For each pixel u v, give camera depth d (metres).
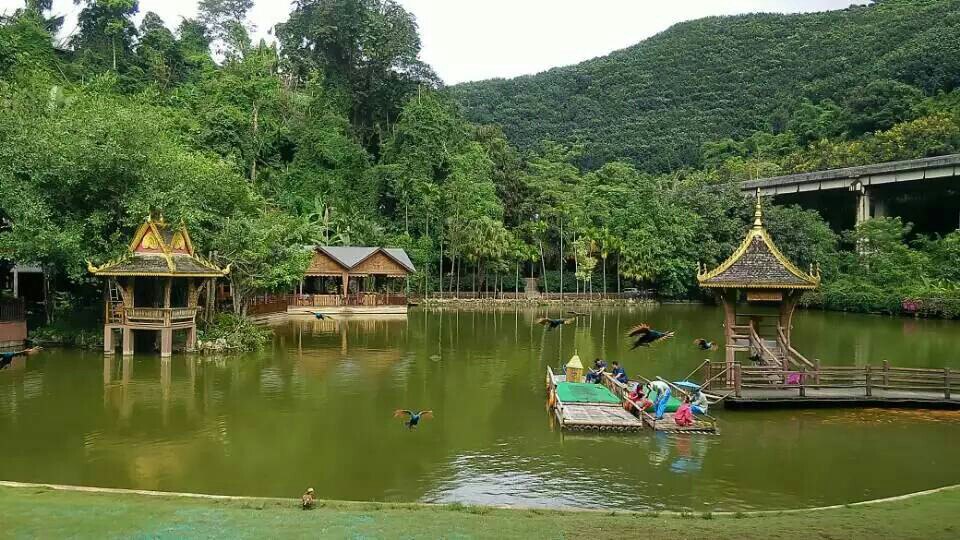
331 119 90.50
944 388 25.14
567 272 93.38
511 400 26.77
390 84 102.62
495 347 42.56
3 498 13.66
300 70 100.12
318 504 13.59
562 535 11.60
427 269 81.31
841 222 99.25
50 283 39.97
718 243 86.88
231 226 42.16
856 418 23.47
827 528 12.09
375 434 21.44
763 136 128.75
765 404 24.56
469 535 11.53
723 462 18.66
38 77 49.47
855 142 100.25
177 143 52.91
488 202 86.44
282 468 18.00
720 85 159.00
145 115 41.09
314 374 31.78
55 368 31.53
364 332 50.28
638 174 111.19
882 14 150.62
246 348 39.12
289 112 92.00
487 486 16.70
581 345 43.94
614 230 88.44
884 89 107.69
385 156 93.19
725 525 12.31
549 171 108.31
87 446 19.70
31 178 34.22
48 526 11.74
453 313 69.44
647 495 16.08
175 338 39.00
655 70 172.12
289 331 50.25
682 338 48.16
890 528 12.01
